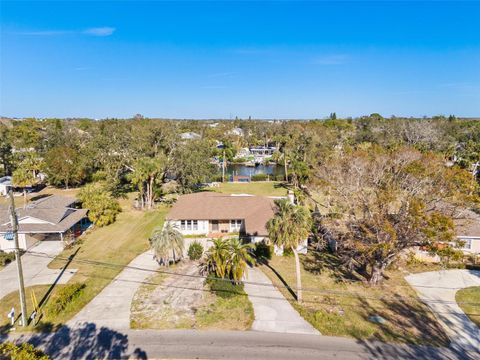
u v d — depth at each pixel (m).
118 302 25.73
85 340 21.27
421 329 22.53
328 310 24.72
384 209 26.83
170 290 27.52
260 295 26.80
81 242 38.12
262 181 77.12
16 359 13.58
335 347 20.75
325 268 31.81
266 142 138.25
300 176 65.00
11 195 21.25
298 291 25.77
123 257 34.00
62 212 39.94
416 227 23.92
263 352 20.31
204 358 19.80
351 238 27.47
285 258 34.06
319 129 97.00
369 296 26.73
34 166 64.00
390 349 20.56
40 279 29.34
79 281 29.00
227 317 23.89
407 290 27.70
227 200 43.66
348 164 40.72
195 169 57.16
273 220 25.83
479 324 23.11
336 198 34.97
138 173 49.16
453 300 26.19
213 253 26.84
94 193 45.19
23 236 36.19
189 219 39.97
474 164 66.38
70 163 63.50
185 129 147.88
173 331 22.27
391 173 34.16
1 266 32.09
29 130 107.44
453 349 20.53
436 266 32.16
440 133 93.31
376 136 102.25
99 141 60.72
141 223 44.59
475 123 127.00
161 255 30.59
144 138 65.62
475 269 31.55
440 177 26.61
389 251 26.14
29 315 23.86
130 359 19.64
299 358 19.81
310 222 26.80
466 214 30.70
